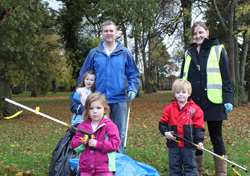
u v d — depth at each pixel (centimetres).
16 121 1166
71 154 306
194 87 345
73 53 2150
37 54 1326
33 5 1155
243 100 1609
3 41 1095
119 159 308
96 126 266
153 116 1186
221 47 340
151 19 1302
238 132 734
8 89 1306
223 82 334
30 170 409
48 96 3891
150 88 3962
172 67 2931
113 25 378
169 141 308
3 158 493
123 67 384
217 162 335
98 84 375
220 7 1709
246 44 1598
